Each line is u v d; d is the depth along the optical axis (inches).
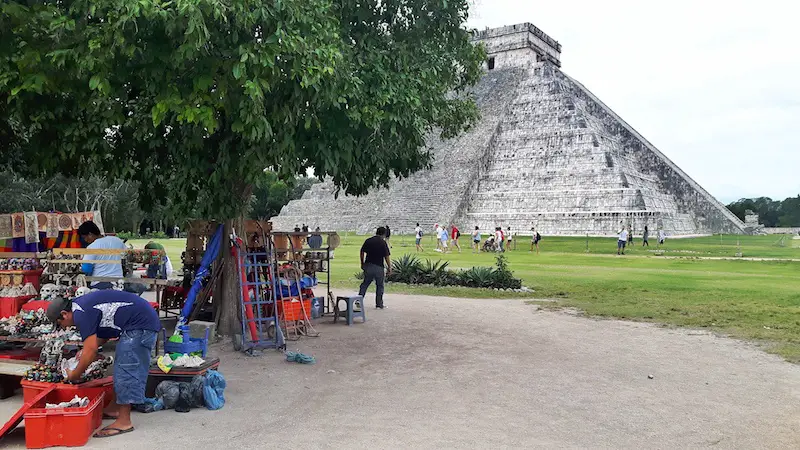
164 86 280.1
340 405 267.0
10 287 345.4
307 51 281.1
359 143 360.8
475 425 241.9
